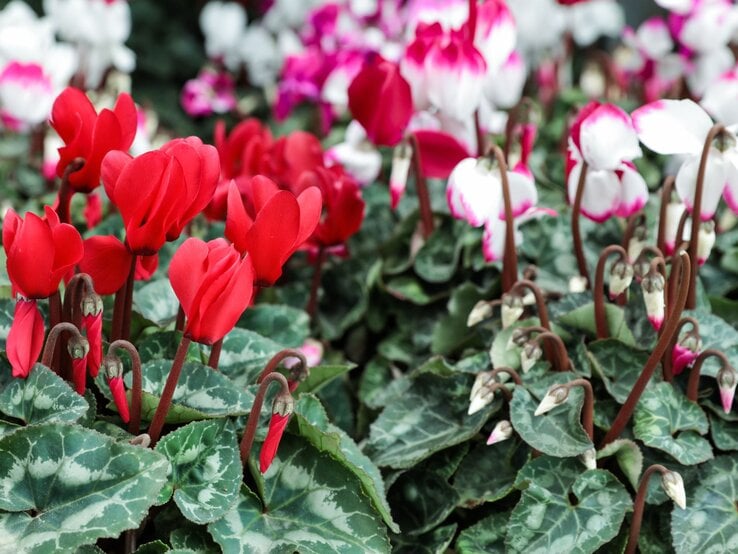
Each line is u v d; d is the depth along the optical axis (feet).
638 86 5.60
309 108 6.64
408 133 3.61
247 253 2.70
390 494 3.26
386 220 4.12
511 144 3.81
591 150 3.20
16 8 4.70
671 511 3.13
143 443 2.79
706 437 3.24
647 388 3.18
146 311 3.34
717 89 3.41
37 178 4.57
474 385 3.14
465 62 3.51
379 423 3.34
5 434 2.70
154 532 2.89
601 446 3.16
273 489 2.95
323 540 2.88
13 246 2.68
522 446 3.23
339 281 3.96
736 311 3.55
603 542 2.97
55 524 2.65
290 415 2.79
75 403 2.78
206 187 2.83
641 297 3.41
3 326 2.99
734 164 3.10
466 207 3.23
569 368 3.22
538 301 3.23
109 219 3.68
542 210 3.41
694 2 4.42
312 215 2.82
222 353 3.16
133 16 8.36
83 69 4.84
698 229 3.16
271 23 6.78
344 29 5.57
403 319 3.88
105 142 2.96
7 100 4.11
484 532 3.11
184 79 8.52
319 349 3.69
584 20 5.79
